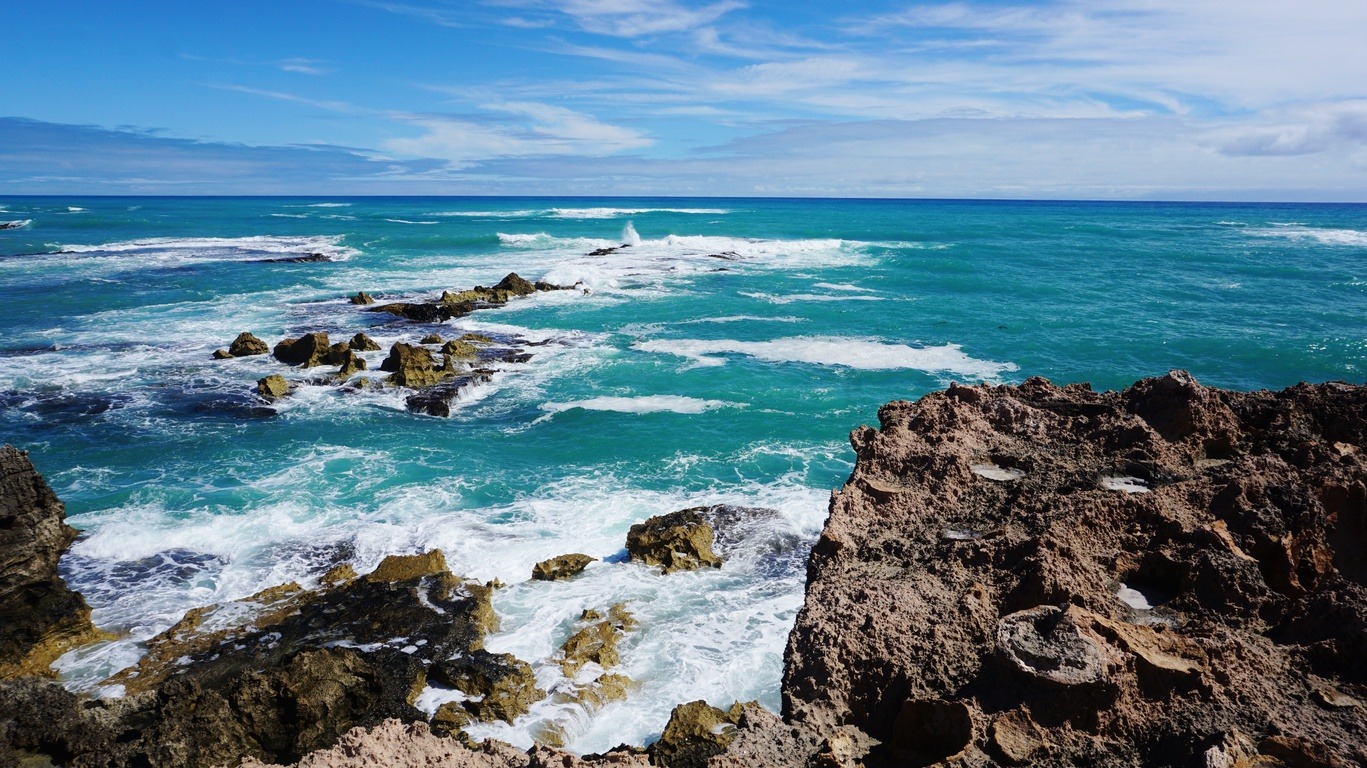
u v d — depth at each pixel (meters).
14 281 43.66
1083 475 7.95
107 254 56.44
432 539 15.30
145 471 18.89
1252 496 6.94
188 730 9.64
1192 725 4.83
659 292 43.00
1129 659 5.18
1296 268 53.00
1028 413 9.27
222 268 49.84
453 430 21.89
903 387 25.97
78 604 12.73
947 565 6.54
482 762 5.34
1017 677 5.17
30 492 12.77
